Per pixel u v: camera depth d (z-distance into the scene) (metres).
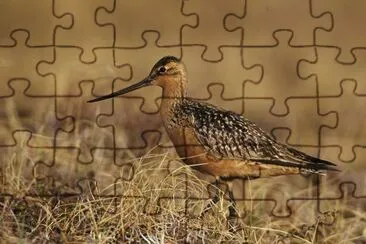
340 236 13.77
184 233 12.80
